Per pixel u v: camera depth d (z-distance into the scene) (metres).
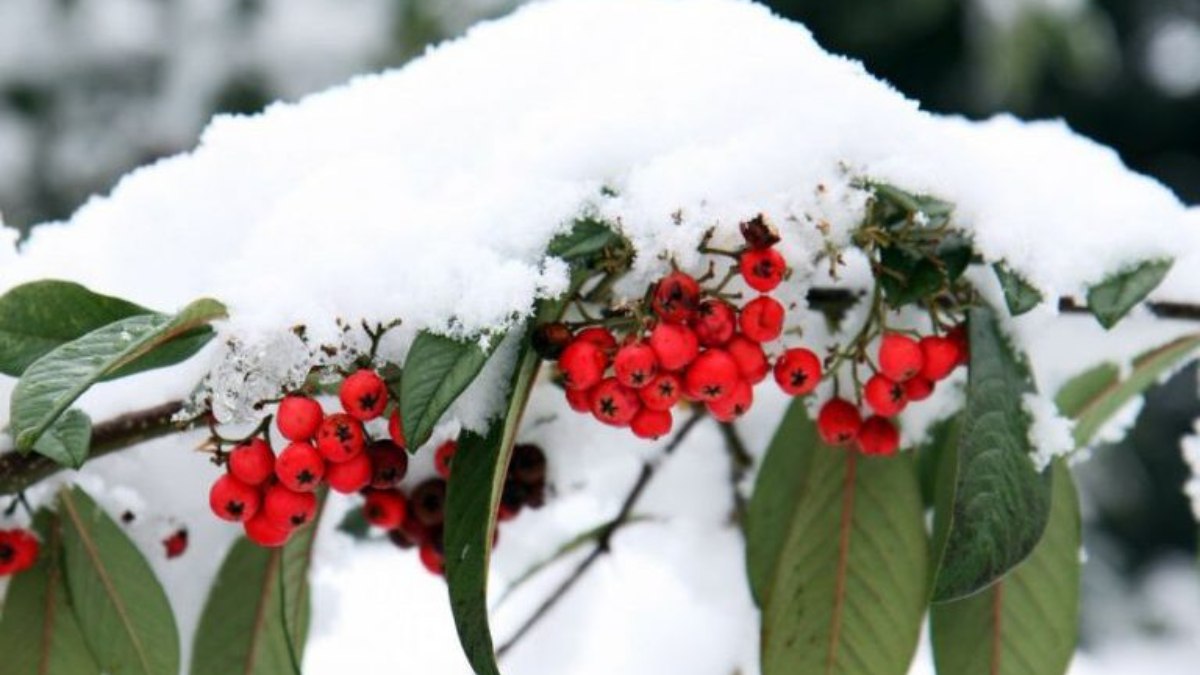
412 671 0.60
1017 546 0.48
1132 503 1.73
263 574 0.53
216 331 0.47
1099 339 0.53
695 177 0.48
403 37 1.29
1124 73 2.00
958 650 0.52
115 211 0.51
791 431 0.52
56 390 0.45
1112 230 0.49
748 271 0.48
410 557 0.61
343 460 0.47
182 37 1.32
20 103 1.32
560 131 0.49
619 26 0.51
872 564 0.52
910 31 1.68
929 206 0.49
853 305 0.51
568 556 0.58
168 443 0.52
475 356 0.47
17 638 0.51
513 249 0.48
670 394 0.48
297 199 0.49
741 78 0.49
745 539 0.53
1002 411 0.49
